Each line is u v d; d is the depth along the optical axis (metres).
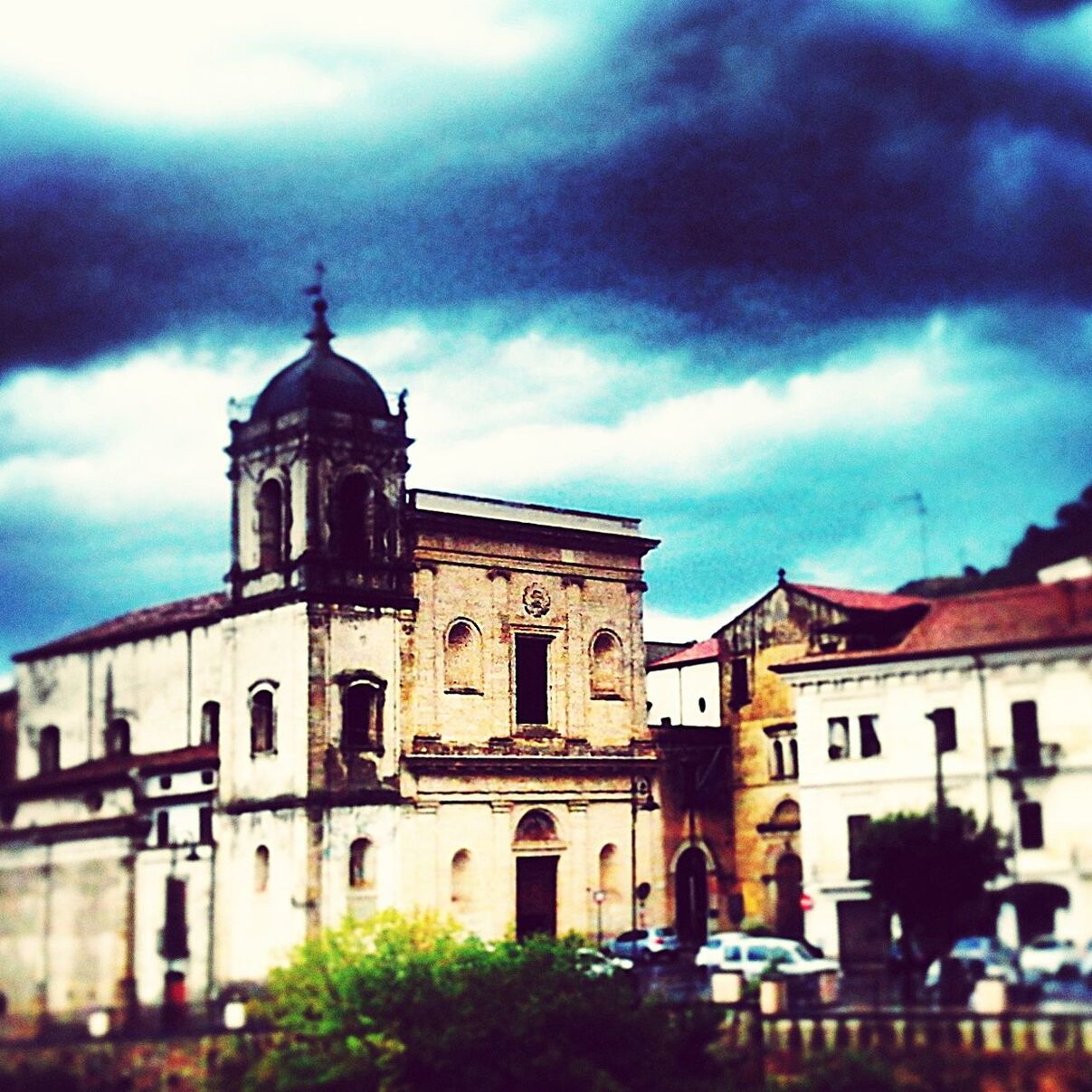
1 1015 62.78
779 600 89.69
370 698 80.12
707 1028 60.62
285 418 80.75
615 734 90.06
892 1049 55.78
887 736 73.75
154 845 72.31
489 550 86.06
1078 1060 52.12
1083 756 67.50
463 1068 60.53
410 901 79.81
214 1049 60.50
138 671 77.38
